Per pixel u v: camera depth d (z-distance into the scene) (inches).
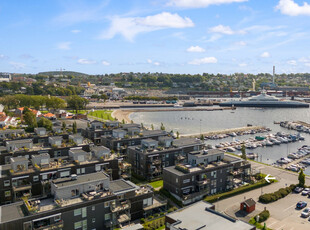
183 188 3656.5
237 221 2388.0
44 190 3459.6
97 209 2817.4
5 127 7253.9
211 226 2309.3
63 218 2615.7
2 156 4202.8
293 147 7544.3
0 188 3304.6
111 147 5221.5
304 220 3262.8
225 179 4079.7
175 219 2439.7
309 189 4104.3
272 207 3595.0
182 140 5236.2
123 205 2997.0
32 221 2440.9
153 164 4434.1
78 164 3747.5
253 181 4350.4
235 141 7864.2
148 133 5689.0
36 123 7303.2
